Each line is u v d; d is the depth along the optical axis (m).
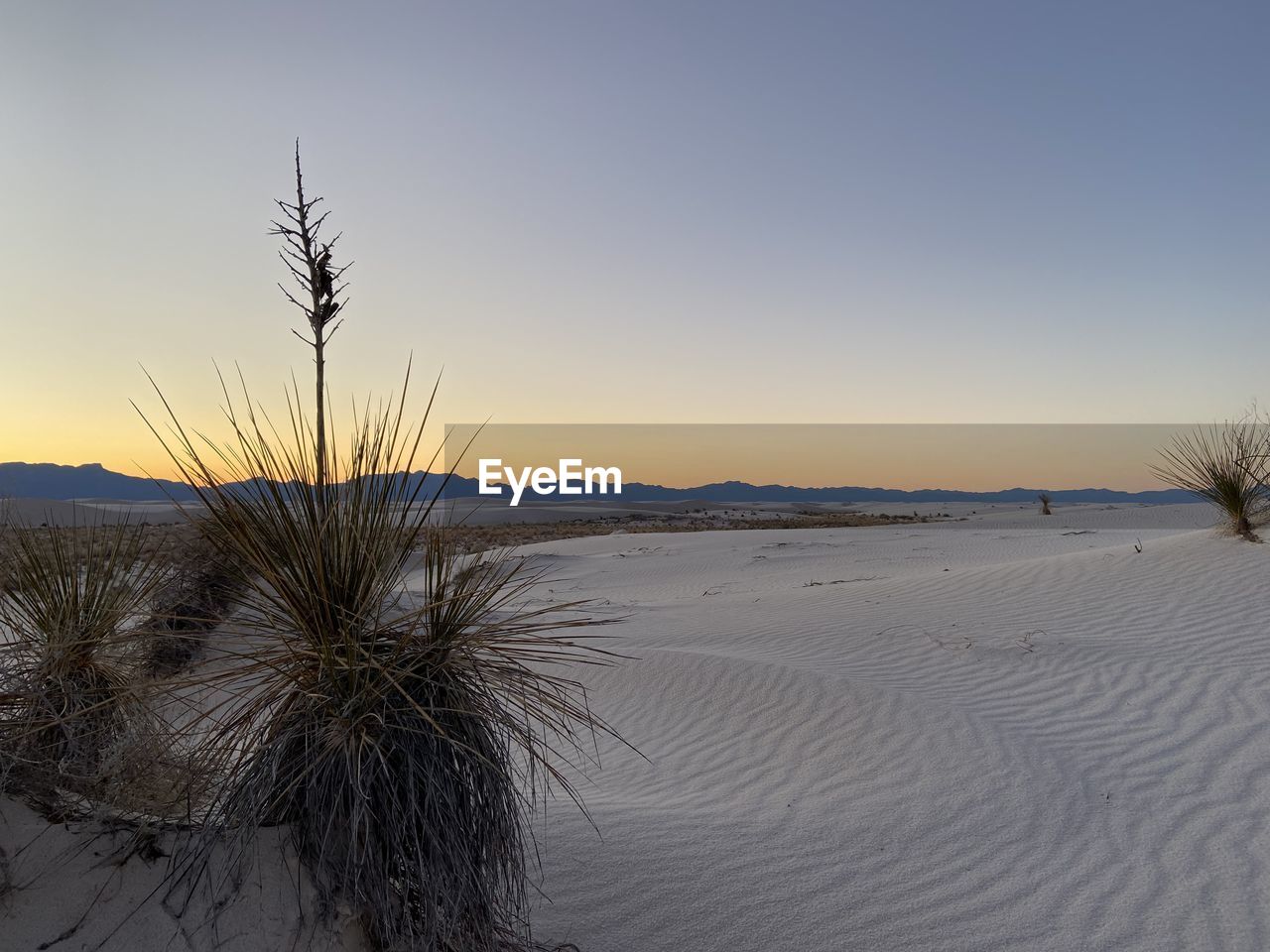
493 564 3.59
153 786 3.37
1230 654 9.48
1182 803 6.15
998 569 16.36
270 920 3.08
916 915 4.66
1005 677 9.55
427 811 3.19
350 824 3.16
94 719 3.38
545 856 5.19
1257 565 12.61
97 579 3.52
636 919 4.48
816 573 25.20
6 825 3.04
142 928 2.97
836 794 6.82
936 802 6.43
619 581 26.53
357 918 3.16
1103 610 12.09
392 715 3.28
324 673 3.30
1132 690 8.73
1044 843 5.62
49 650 3.36
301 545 3.23
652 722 9.43
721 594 20.72
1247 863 5.19
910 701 8.70
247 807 3.20
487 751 3.47
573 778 7.89
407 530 3.40
